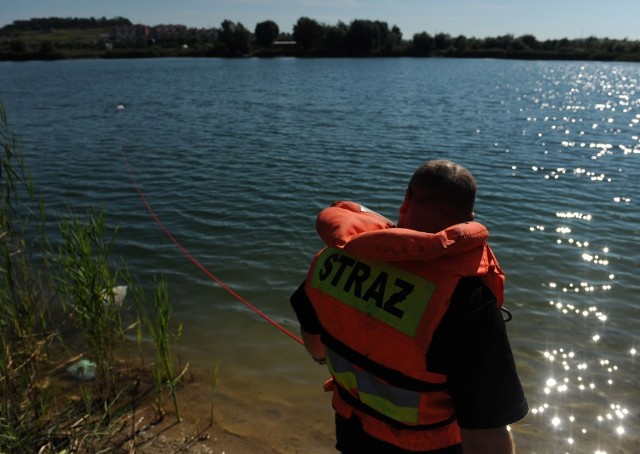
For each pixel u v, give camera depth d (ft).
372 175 39.19
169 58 376.68
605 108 85.25
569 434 12.73
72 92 112.88
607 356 15.89
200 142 53.62
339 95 107.14
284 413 13.25
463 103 91.97
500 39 378.73
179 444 11.74
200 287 20.62
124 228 27.32
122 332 14.23
